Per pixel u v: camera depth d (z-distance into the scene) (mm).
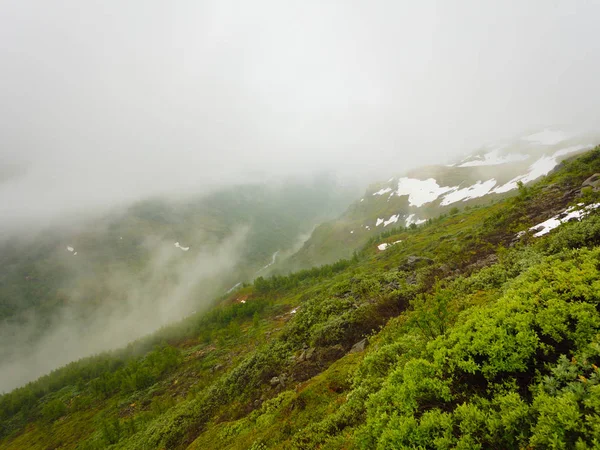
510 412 6328
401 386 8828
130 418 66875
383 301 30953
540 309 8469
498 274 19250
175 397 68062
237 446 20375
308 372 27750
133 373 94562
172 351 97312
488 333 8312
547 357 7598
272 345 37500
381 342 19266
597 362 6777
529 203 39344
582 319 7609
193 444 26688
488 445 6465
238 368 37438
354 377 17312
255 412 24844
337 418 14102
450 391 8227
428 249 61438
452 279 28219
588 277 9000
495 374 7703
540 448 5738
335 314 36156
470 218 90375
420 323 14156
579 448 5160
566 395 5883
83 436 73125
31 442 84562
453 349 8672
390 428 7898
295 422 17562
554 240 18312
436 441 6898
